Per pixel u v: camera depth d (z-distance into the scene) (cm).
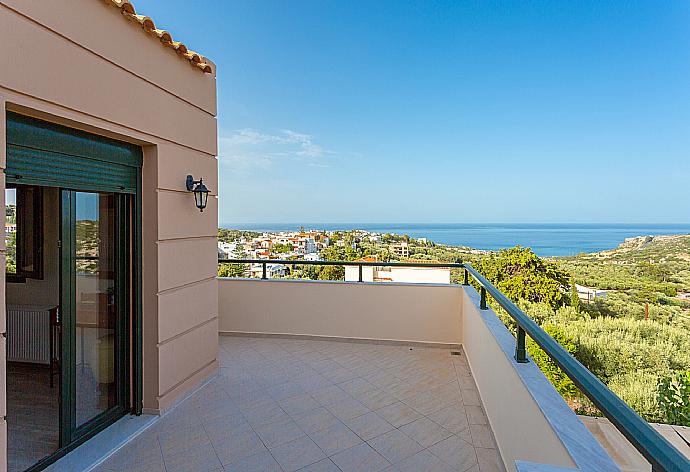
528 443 172
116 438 260
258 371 391
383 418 296
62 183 227
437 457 246
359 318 489
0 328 178
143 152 290
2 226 179
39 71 196
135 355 291
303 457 246
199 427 280
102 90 234
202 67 332
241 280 511
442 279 503
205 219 348
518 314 195
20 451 233
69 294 243
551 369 195
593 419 153
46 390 260
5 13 180
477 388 342
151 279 291
